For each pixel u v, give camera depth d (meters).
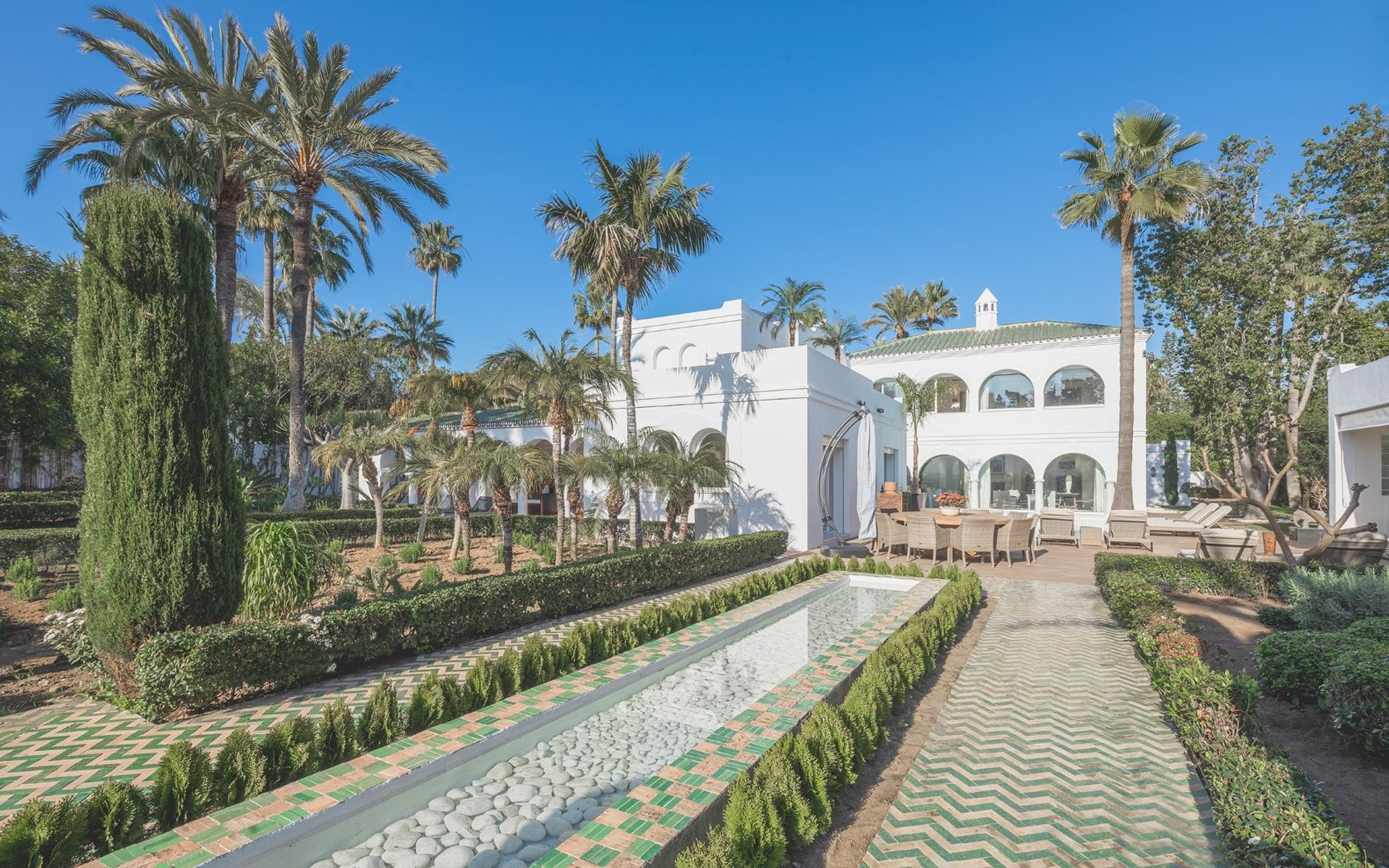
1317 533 17.95
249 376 27.17
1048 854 3.58
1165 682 5.28
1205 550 12.69
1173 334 24.89
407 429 18.38
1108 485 23.16
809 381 15.90
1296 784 3.47
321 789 3.42
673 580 11.14
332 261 30.56
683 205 14.71
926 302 43.12
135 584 5.33
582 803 3.91
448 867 3.23
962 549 14.48
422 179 17.84
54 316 18.58
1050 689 6.33
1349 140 20.94
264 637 5.47
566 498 12.96
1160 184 18.11
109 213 5.45
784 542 15.08
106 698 5.47
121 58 15.53
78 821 2.83
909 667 5.89
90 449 5.45
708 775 3.53
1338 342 21.86
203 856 2.76
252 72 16.61
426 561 13.72
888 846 3.64
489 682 5.08
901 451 25.64
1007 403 25.17
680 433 17.55
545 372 11.86
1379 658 4.71
